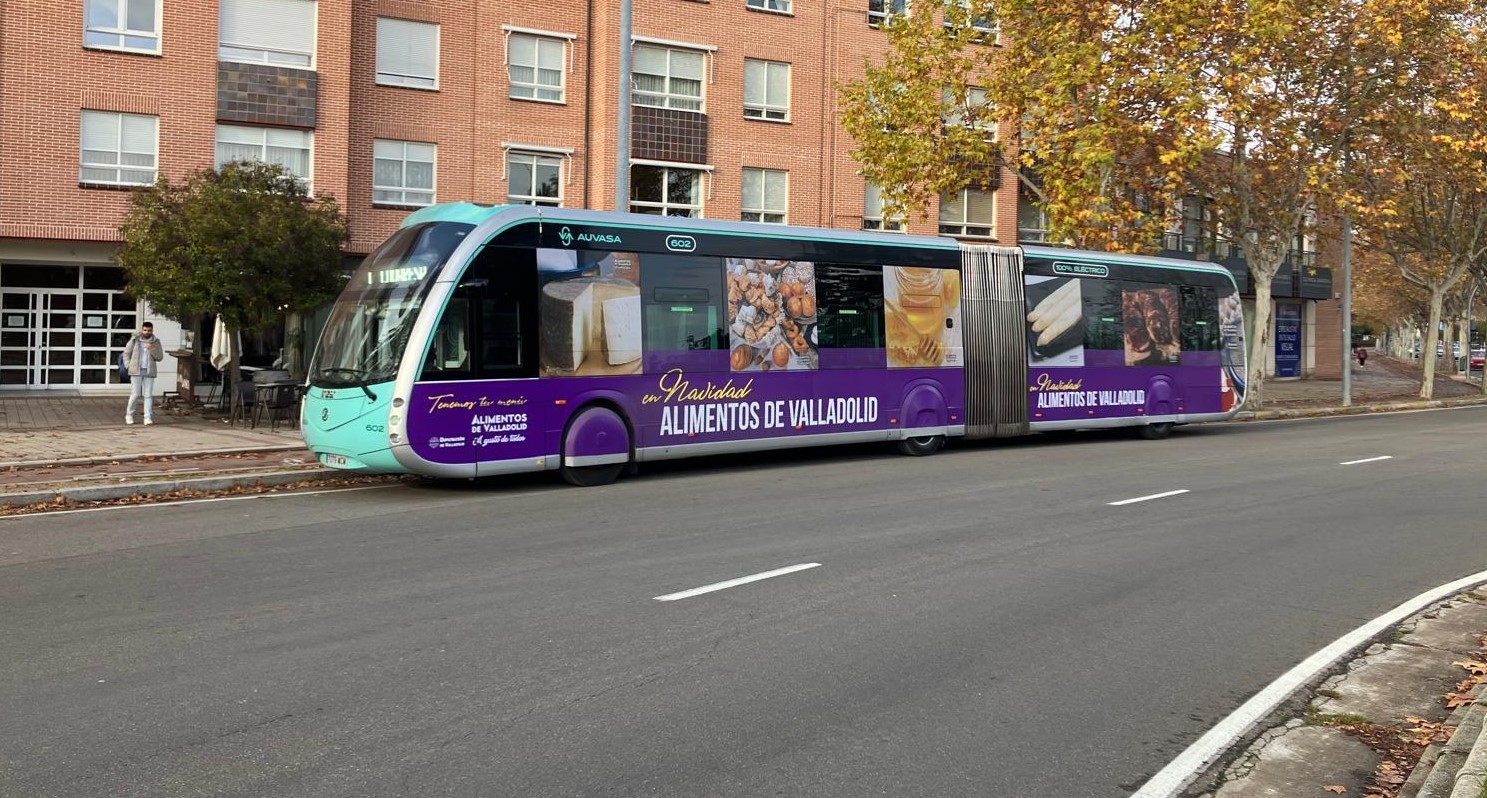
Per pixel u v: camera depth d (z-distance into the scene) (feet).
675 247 45.11
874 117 76.38
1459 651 19.98
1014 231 110.32
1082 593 23.85
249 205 59.06
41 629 20.27
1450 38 78.07
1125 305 62.95
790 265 48.73
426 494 39.47
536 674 17.72
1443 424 77.10
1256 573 26.12
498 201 86.58
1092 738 15.33
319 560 26.89
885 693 17.06
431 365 38.60
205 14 74.49
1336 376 156.04
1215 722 16.05
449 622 20.89
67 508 35.88
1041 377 58.39
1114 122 71.05
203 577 24.86
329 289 61.98
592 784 13.41
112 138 72.59
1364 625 21.58
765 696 16.80
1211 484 41.83
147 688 16.85
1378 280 167.94
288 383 58.75
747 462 50.34
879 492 39.40
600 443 42.14
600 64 89.86
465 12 84.94
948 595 23.48
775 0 96.99
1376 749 15.31
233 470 42.32
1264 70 74.23
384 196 82.69
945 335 54.34
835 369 49.93
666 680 17.49
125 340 81.35
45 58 70.54
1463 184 97.04
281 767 13.79
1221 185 86.99
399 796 12.97
